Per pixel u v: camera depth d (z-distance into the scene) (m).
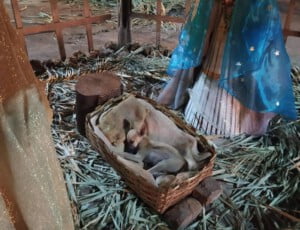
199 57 1.48
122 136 1.33
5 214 0.69
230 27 1.31
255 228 1.20
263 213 1.24
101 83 1.48
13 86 0.62
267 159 1.45
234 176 1.38
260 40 1.30
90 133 1.36
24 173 0.68
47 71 1.95
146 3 3.01
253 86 1.43
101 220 1.20
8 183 0.68
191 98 1.60
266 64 1.39
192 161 1.23
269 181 1.37
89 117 1.38
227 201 1.28
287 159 1.44
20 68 0.64
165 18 2.10
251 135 1.55
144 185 1.16
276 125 1.61
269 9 1.26
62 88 1.83
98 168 1.39
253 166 1.42
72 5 3.06
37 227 0.76
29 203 0.72
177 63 1.58
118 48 2.23
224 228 1.19
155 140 1.35
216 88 1.49
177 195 1.16
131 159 1.26
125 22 2.15
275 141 1.54
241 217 1.23
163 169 1.22
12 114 0.64
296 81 1.92
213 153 1.24
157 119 1.38
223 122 1.52
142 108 1.40
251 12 1.25
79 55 2.13
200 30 1.42
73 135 1.54
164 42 2.58
